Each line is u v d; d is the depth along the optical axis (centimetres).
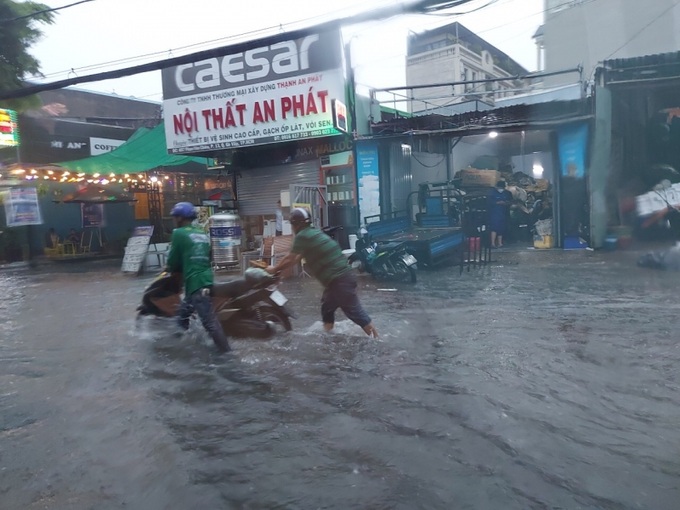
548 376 429
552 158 1393
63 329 702
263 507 255
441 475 278
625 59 1255
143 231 1475
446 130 1290
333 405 381
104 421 368
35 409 397
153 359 523
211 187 2255
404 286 940
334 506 253
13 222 1861
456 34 2747
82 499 269
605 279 907
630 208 1309
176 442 329
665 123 1391
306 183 1459
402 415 358
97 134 2217
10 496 274
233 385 433
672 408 360
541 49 1931
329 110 1310
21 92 799
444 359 486
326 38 1296
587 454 297
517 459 293
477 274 1046
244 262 1161
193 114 1477
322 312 592
